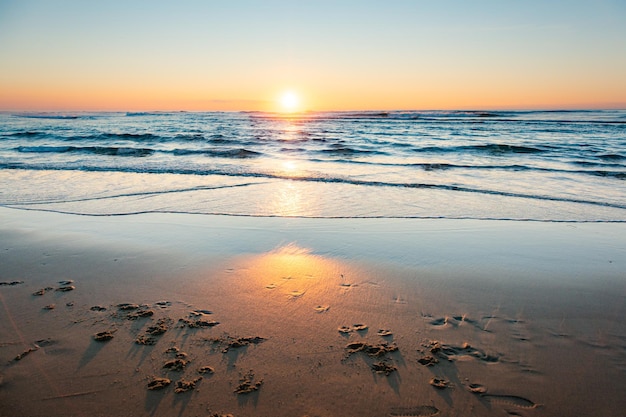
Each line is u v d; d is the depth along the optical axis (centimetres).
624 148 1828
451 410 235
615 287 407
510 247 531
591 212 720
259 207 735
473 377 263
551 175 1109
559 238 573
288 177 1038
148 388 250
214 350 291
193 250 506
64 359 279
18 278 420
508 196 843
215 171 1119
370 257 487
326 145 1972
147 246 521
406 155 1593
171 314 344
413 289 399
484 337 312
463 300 376
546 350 295
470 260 481
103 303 364
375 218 671
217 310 352
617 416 231
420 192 877
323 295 384
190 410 232
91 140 2150
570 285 411
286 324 329
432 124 4466
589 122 4619
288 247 521
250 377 261
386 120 5788
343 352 290
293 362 278
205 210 712
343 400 242
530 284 413
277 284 408
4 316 339
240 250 507
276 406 236
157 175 1063
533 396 246
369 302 370
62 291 389
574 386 255
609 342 306
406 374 266
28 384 254
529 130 3275
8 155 1512
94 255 487
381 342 303
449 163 1352
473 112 9388
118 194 834
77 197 808
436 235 580
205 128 3447
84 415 229
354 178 1034
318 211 712
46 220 648
